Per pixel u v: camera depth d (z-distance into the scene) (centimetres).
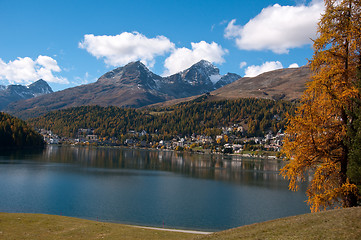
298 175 2506
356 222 1820
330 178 2475
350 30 2225
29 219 3141
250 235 2056
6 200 6544
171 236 3034
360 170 2148
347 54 2362
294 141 2417
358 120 2203
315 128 2295
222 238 2158
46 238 2516
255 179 11844
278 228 2073
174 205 6806
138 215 5844
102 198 7256
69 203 6569
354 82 2341
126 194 7894
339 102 2223
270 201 7569
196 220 5616
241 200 7619
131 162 18225
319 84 2319
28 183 8800
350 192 2266
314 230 1848
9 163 13638
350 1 2289
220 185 10094
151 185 9612
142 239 2747
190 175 12700
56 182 9250
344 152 2369
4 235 2477
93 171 12606
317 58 2420
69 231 2817
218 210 6469
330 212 2150
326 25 2377
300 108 2473
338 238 1664
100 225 3206
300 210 6638
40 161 15425
